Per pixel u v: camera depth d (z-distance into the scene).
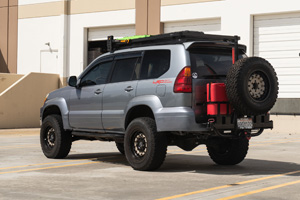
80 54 26.22
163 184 6.82
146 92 8.21
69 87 10.04
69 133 10.06
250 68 7.50
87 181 7.09
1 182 7.01
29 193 6.15
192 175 7.70
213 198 5.79
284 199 5.74
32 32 27.69
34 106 24.25
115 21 25.02
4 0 28.16
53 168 8.55
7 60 28.19
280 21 20.20
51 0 26.98
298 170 8.34
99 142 14.22
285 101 19.69
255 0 20.55
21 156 10.45
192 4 22.38
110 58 9.21
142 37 9.27
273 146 13.09
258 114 7.67
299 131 19.33
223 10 21.45
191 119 7.59
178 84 7.74
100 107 9.12
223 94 7.62
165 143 8.00
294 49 19.88
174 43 8.09
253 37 20.89
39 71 27.47
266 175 7.72
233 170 8.33
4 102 22.94
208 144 8.47
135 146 8.26
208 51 8.04
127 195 6.01
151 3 23.67
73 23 26.42
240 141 8.75
